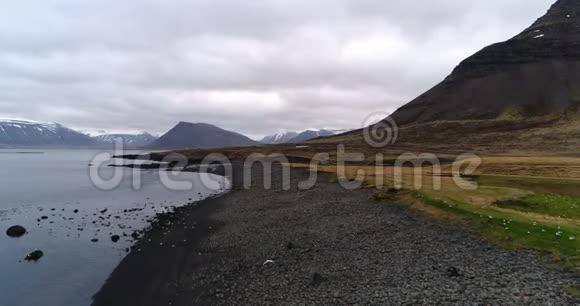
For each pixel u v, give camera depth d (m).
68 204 68.56
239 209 61.59
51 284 31.50
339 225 43.94
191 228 49.72
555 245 29.11
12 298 28.84
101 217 56.81
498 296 22.58
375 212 48.03
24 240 44.06
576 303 21.03
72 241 43.72
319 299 25.34
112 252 39.72
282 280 29.67
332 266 31.34
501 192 49.78
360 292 25.59
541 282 23.89
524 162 90.81
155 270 34.44
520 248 30.05
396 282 26.56
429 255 31.27
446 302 22.61
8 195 79.00
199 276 32.53
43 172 141.38
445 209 42.06
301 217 50.84
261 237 42.75
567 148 139.25
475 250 31.14
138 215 58.56
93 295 29.42
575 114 199.88
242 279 30.97
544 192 51.03
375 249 34.44
